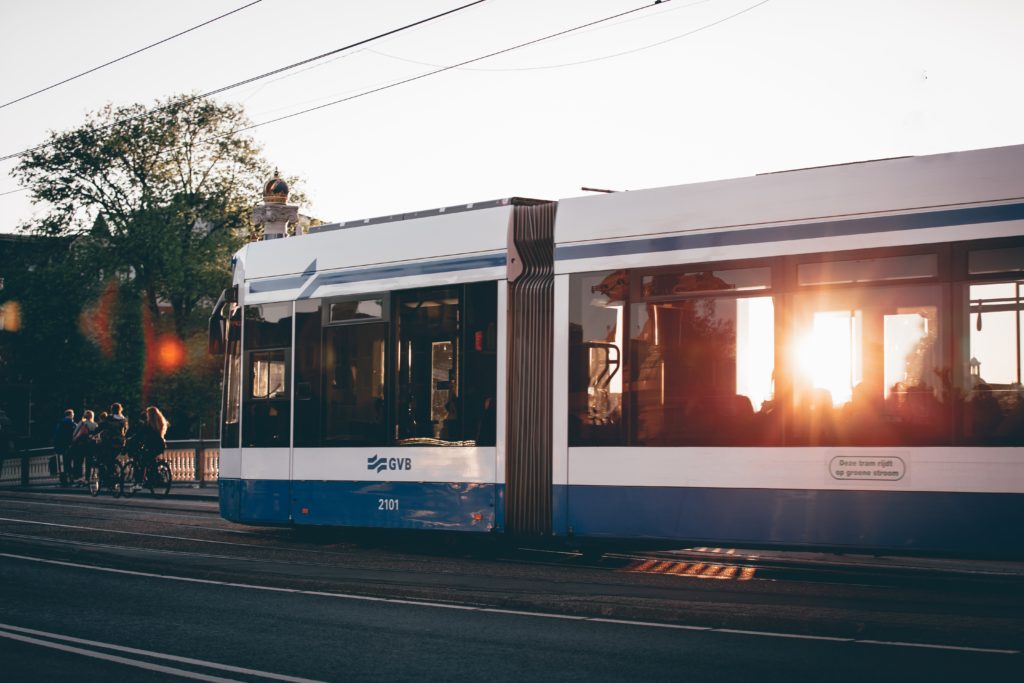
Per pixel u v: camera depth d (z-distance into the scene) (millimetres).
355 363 14133
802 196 11109
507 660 7648
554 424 12320
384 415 13742
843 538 10586
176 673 7316
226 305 15844
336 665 7535
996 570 12578
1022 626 8242
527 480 12453
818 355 10852
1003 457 9938
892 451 10406
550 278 12562
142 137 48156
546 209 12758
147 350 49688
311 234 15008
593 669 7344
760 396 11109
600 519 11930
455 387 13117
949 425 10188
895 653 7730
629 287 11992
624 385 11906
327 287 14562
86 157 48438
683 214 11766
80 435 27062
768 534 10953
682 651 7875
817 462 10750
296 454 14602
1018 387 9938
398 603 10156
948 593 10633
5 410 55812
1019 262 10016
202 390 49562
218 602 10211
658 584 11180
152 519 18828
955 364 10211
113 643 8312
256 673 7309
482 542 14430
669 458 11547
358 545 15023
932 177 10516
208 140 49531
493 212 13109
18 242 52438
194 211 49719
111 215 49219
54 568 12625
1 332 53688
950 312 10266
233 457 15359
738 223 11422
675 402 11578
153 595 10648
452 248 13344
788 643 8125
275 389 14992
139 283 49469
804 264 11008
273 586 11250
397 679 7125
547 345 12477
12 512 20422
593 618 9273
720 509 11227
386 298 13898
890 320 10539
